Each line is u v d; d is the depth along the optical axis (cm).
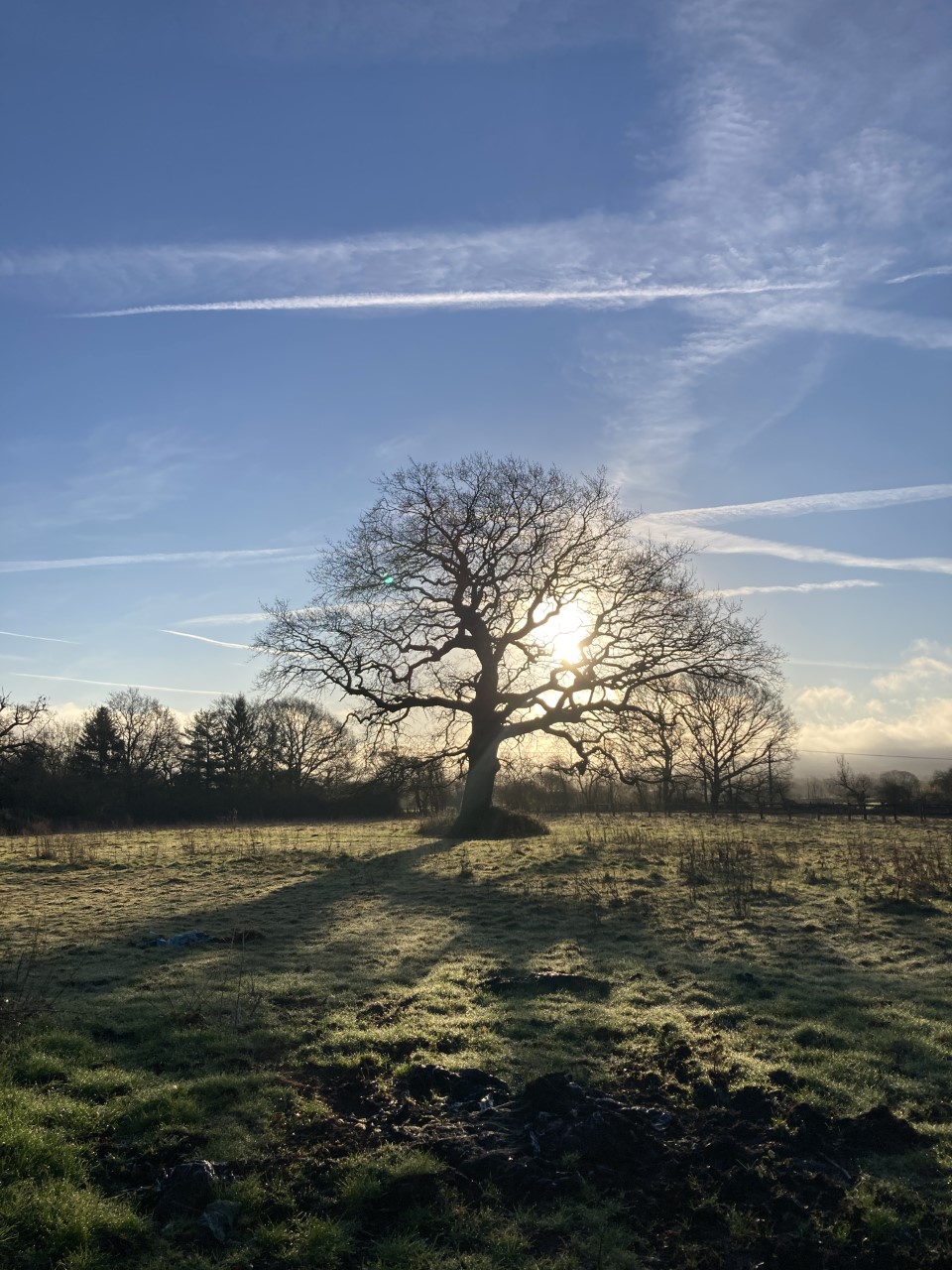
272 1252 508
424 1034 837
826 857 2153
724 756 6519
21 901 1616
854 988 977
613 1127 624
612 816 4706
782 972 1048
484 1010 913
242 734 7100
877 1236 516
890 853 2194
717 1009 912
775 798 6494
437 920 1391
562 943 1216
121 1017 873
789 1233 524
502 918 1398
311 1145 625
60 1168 571
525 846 2556
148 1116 647
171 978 1023
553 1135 625
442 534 3147
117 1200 549
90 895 1689
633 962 1100
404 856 2328
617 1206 551
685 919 1366
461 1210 545
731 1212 540
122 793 6038
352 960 1120
